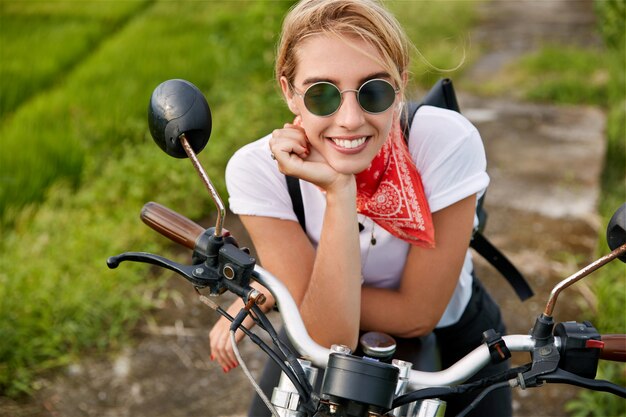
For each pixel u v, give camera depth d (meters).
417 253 2.00
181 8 10.22
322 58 1.65
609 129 6.99
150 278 4.53
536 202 5.50
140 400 3.64
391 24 1.73
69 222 4.79
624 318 3.76
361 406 1.37
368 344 1.60
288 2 6.84
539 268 4.63
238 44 7.41
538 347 1.50
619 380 3.45
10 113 6.46
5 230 4.79
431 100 2.25
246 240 4.98
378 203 1.93
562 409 3.54
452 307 2.21
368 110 1.64
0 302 3.84
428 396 1.47
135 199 5.09
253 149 2.08
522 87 8.77
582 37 11.88
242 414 3.57
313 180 1.71
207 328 4.14
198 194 5.22
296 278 2.04
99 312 4.05
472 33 12.30
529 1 14.91
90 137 5.91
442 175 1.97
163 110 1.59
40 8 9.76
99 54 8.05
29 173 5.39
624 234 1.47
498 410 2.22
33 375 3.72
